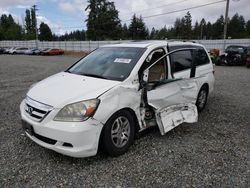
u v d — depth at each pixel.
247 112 5.92
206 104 6.60
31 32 92.38
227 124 5.09
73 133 3.09
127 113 3.66
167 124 4.12
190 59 5.17
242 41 28.89
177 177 3.14
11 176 3.12
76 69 4.52
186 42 5.43
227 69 16.23
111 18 66.38
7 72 14.39
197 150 3.88
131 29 77.44
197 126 4.95
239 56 18.42
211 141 4.23
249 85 9.62
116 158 3.58
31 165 3.38
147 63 4.11
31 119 3.39
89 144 3.21
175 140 4.23
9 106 6.29
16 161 3.47
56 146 3.19
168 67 4.48
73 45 53.38
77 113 3.17
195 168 3.36
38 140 3.37
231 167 3.39
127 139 3.73
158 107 4.12
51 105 3.24
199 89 5.54
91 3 65.19
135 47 4.41
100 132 3.31
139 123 3.89
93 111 3.20
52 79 4.12
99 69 4.19
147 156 3.65
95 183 3.01
